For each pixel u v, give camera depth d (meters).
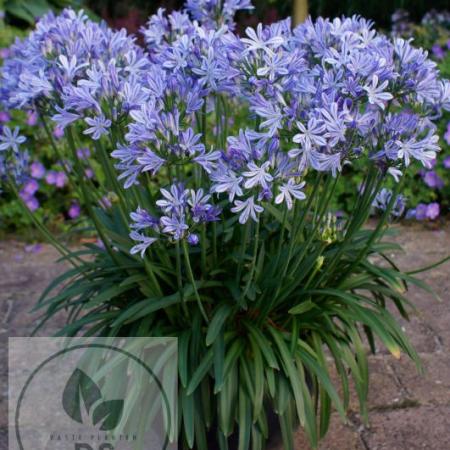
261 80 1.22
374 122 1.22
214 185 1.19
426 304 2.08
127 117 1.23
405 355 1.83
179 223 1.19
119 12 4.68
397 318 2.01
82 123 1.54
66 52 1.31
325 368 1.37
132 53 1.36
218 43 1.29
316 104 1.19
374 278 1.51
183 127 1.24
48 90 1.27
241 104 2.70
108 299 1.39
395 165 1.25
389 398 1.67
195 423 1.34
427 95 1.27
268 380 1.30
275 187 1.40
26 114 2.70
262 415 1.34
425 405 1.65
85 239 2.62
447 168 2.75
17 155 1.47
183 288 1.36
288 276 1.36
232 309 1.36
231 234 1.41
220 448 1.33
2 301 2.13
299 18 2.44
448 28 3.75
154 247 1.38
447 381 1.73
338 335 1.42
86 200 1.37
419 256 2.43
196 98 1.23
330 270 1.42
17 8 4.07
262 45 1.22
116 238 1.39
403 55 1.25
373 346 1.60
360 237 1.52
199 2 1.48
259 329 1.36
